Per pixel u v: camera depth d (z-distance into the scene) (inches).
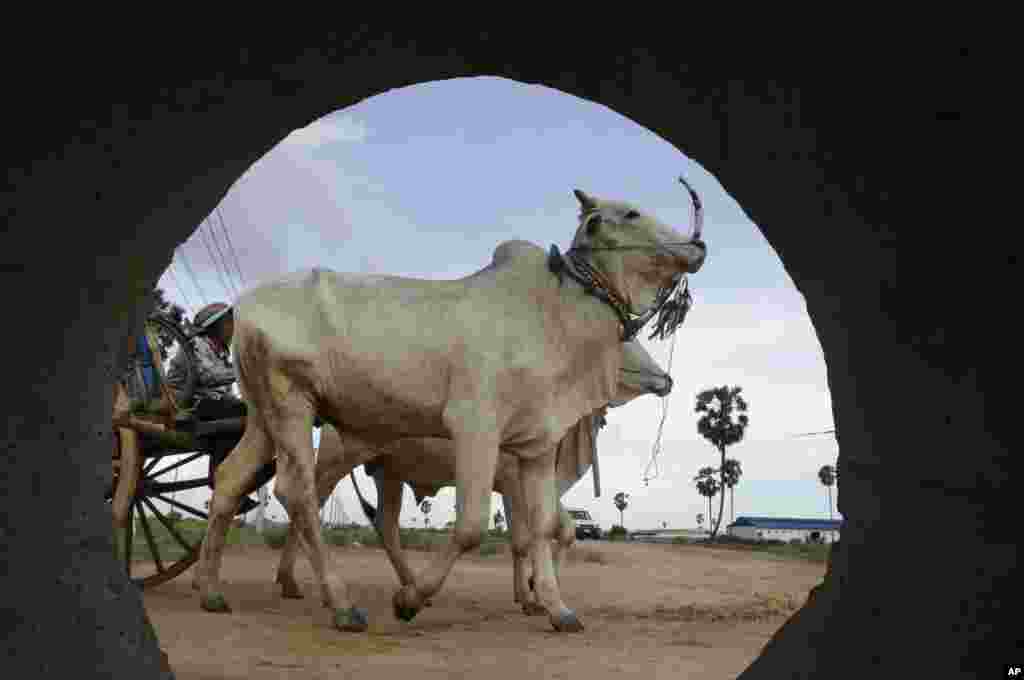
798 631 176.9
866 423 178.5
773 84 161.2
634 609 458.9
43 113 150.6
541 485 355.3
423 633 334.3
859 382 179.9
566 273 350.9
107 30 146.3
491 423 332.2
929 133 148.0
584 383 355.3
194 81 163.9
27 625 157.3
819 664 164.6
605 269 351.3
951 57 136.4
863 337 176.4
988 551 148.5
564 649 307.7
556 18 165.9
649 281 356.8
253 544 764.0
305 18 161.2
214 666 252.4
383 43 173.2
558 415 350.0
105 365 184.5
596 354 353.4
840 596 173.3
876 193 161.2
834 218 173.3
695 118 181.9
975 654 145.5
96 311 177.8
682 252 351.9
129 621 173.0
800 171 173.5
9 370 162.6
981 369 149.7
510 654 292.7
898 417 168.4
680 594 561.6
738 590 612.4
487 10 164.9
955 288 152.9
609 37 169.0
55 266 165.9
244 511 453.1
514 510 425.4
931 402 160.4
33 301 163.6
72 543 171.8
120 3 143.4
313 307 347.6
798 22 146.6
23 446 165.5
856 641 161.5
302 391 346.0
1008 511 146.4
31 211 157.9
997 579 146.4
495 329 336.5
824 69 152.0
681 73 170.7
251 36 161.3
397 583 535.2
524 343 339.0
